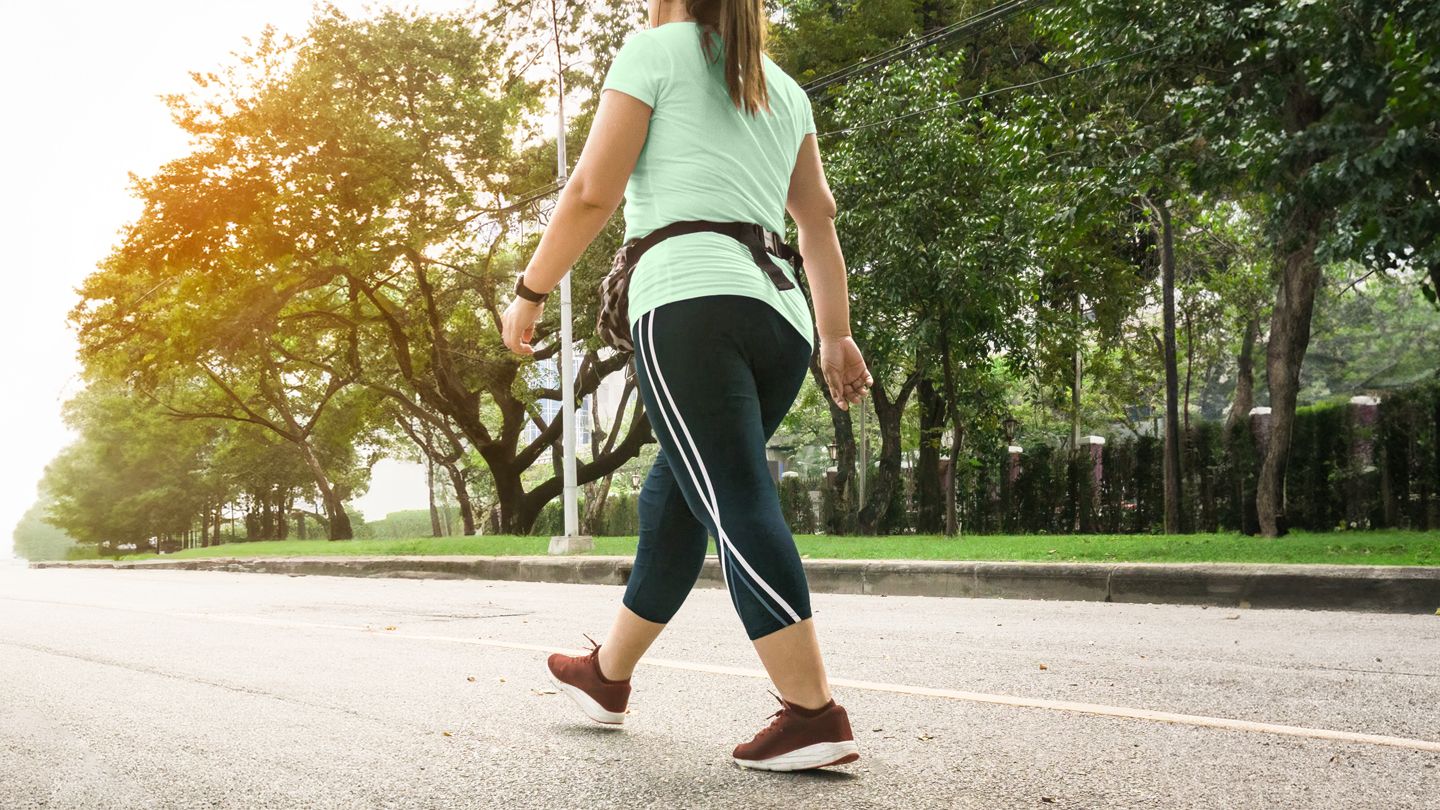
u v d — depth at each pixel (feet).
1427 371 84.38
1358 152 29.86
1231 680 11.59
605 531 125.39
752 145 6.75
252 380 108.68
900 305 52.54
